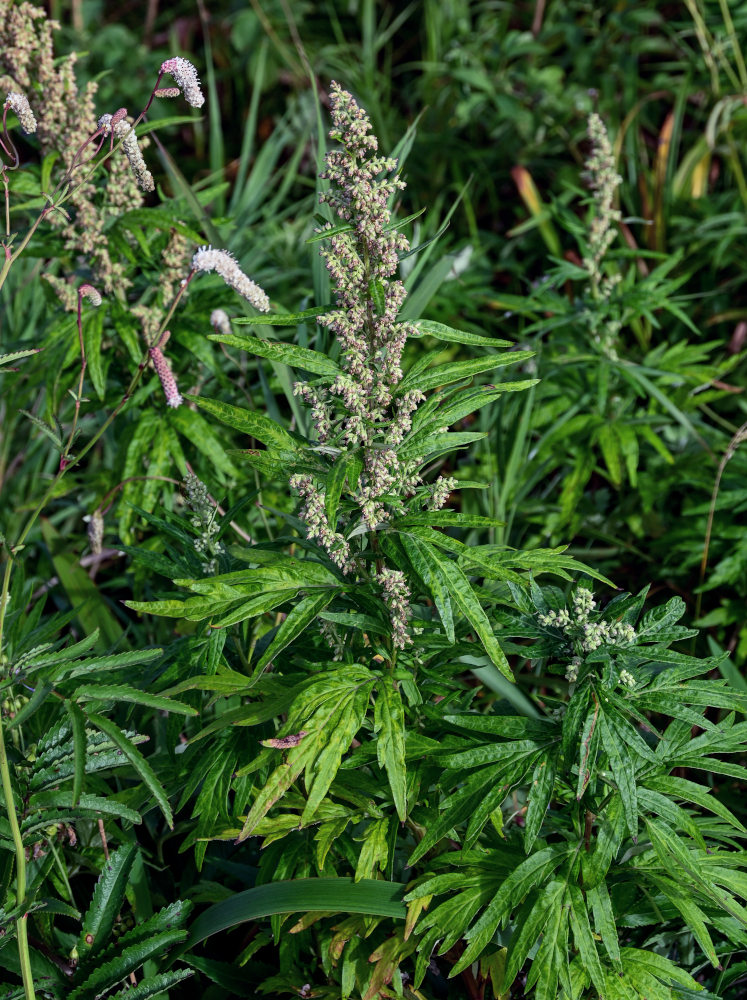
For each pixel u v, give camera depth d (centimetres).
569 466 392
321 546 229
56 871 248
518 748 208
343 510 210
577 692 200
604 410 373
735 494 357
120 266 320
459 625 223
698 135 554
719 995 245
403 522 206
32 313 445
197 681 216
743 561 345
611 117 564
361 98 584
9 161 315
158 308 322
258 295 227
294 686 213
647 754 190
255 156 621
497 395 207
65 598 364
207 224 321
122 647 320
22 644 235
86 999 220
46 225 333
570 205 529
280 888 218
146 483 312
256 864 277
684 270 484
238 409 212
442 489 213
